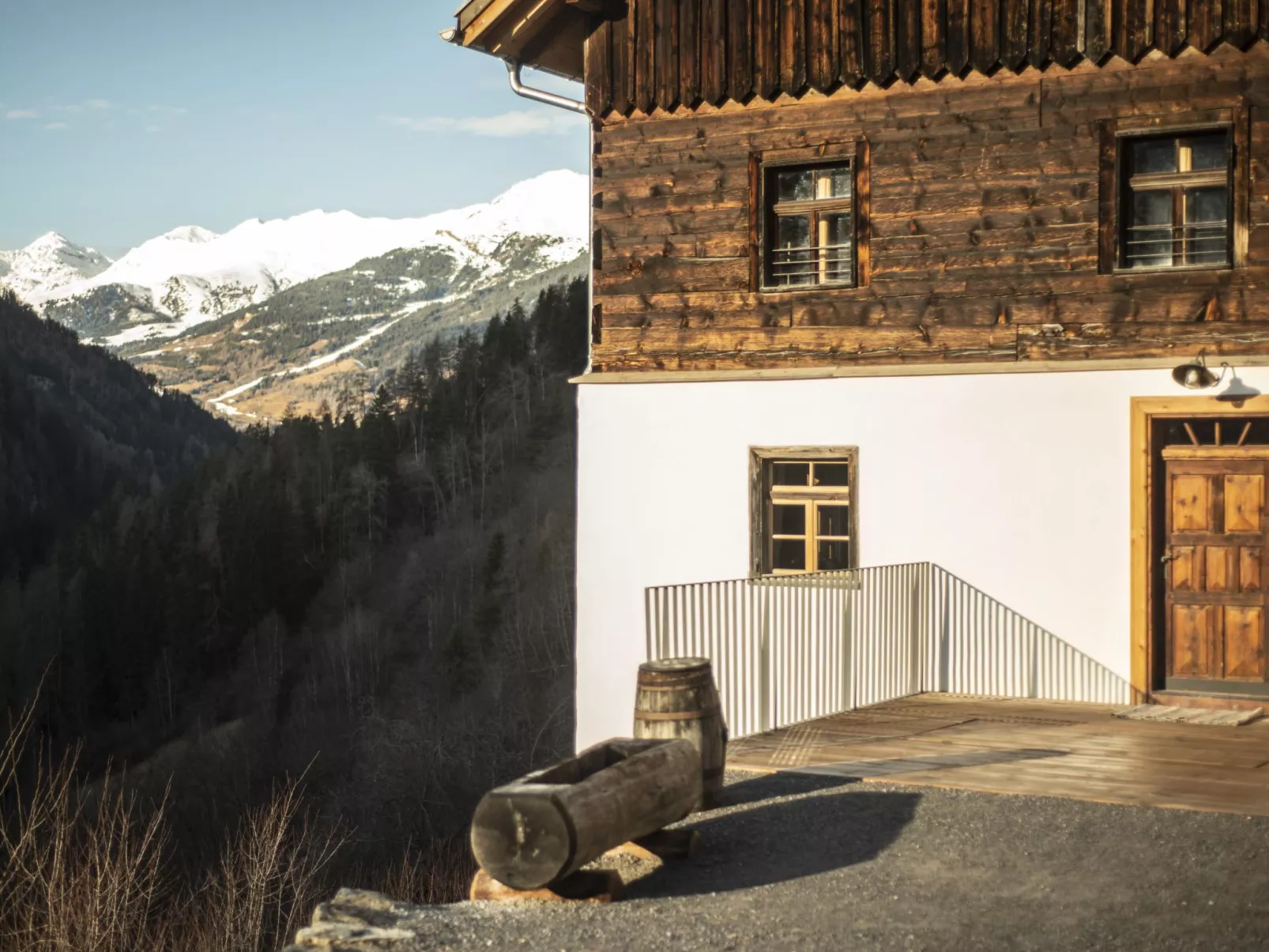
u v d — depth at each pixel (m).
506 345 126.81
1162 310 12.18
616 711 14.53
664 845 7.35
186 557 103.88
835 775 9.05
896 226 13.32
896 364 13.30
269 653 92.00
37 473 159.88
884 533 13.26
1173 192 12.29
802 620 13.55
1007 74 12.81
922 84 13.20
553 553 74.69
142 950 12.03
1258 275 11.81
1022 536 12.69
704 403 14.15
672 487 14.30
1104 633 12.34
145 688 94.56
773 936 6.04
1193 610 12.30
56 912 10.85
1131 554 12.23
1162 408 12.06
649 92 14.42
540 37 15.03
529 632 63.06
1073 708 12.02
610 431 14.64
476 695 57.88
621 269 14.66
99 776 82.69
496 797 6.53
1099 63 12.38
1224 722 11.09
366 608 91.94
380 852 36.53
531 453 107.81
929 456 13.08
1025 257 12.76
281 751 64.75
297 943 6.10
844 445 13.45
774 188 14.05
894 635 13.05
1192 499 12.30
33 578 121.12
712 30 14.12
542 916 6.44
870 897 6.54
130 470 178.00
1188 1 11.97
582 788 6.58
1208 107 11.98
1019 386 12.70
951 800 8.32
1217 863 6.89
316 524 102.69
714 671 13.26
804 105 13.73
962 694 12.88
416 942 6.10
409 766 42.25
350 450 112.94
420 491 106.81
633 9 14.52
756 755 9.82
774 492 13.97
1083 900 6.39
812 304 13.72
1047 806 8.11
